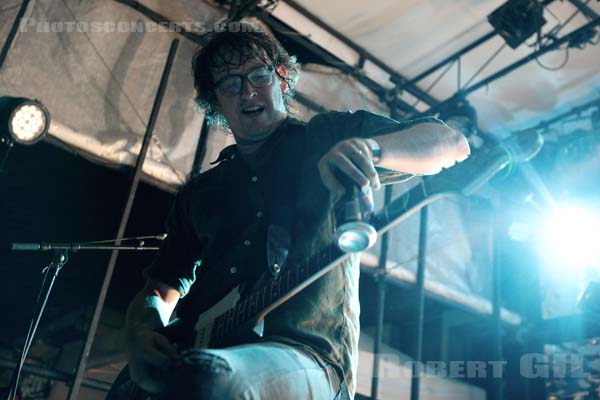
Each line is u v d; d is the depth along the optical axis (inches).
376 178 38.0
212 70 61.4
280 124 59.4
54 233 212.1
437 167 44.4
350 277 49.4
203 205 60.8
